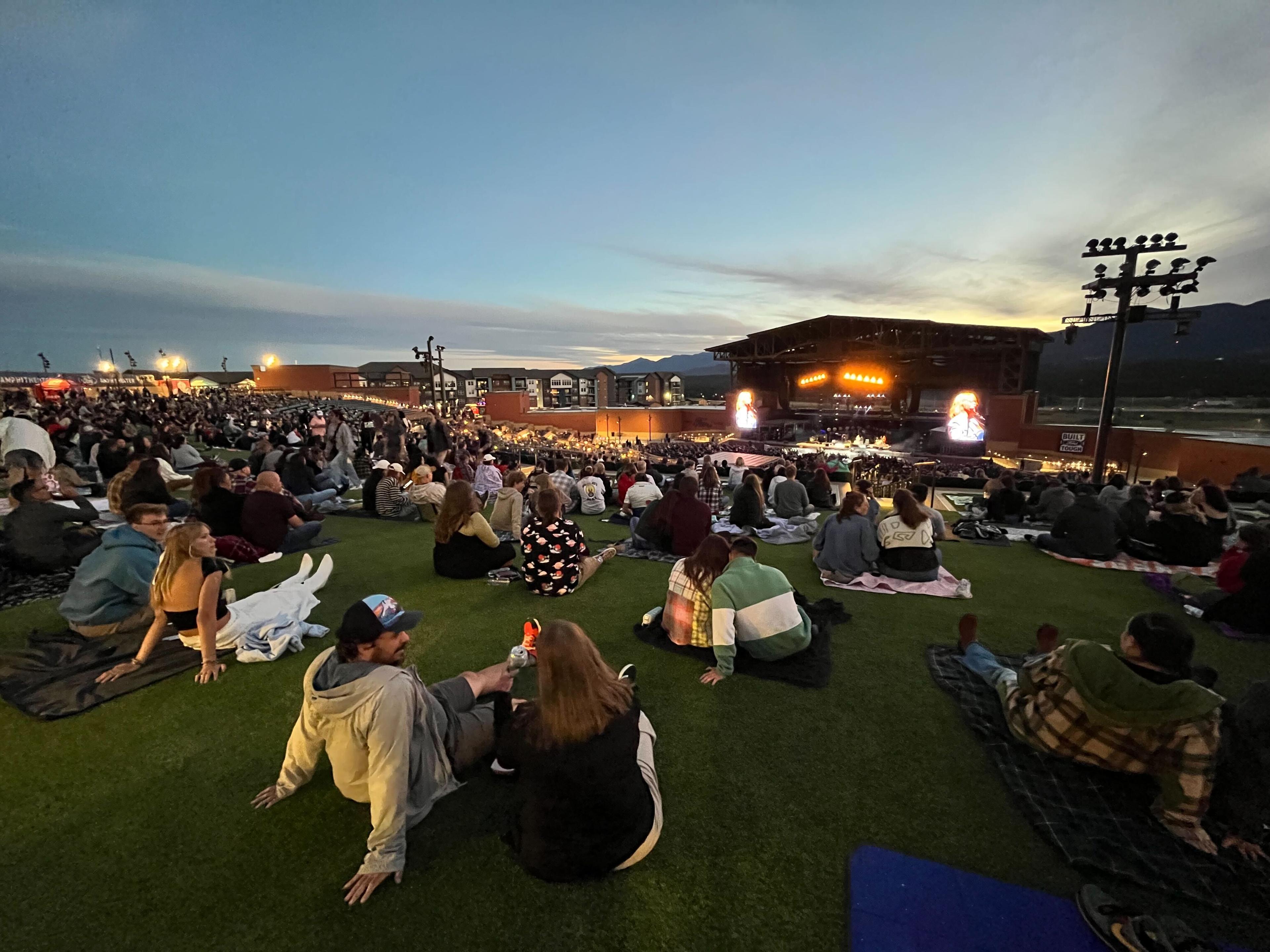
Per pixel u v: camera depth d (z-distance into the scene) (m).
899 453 28.67
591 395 83.94
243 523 6.24
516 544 6.85
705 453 32.78
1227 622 4.39
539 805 1.95
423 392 63.50
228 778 2.72
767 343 38.66
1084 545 6.30
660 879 2.18
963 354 31.55
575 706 1.88
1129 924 1.83
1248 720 2.24
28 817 2.46
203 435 19.42
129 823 2.44
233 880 2.16
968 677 3.63
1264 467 18.11
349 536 7.43
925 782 2.71
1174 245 12.07
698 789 2.67
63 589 5.03
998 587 5.41
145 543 4.15
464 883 2.14
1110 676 2.43
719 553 3.88
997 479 8.69
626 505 8.20
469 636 4.30
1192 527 5.98
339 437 12.03
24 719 3.16
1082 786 2.62
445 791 2.54
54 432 14.82
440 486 8.52
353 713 2.16
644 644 4.15
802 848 2.33
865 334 32.59
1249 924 1.95
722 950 1.89
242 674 3.67
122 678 3.54
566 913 2.03
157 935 1.94
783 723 3.19
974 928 1.94
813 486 10.29
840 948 1.89
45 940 1.91
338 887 2.13
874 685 3.59
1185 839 2.28
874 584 5.33
